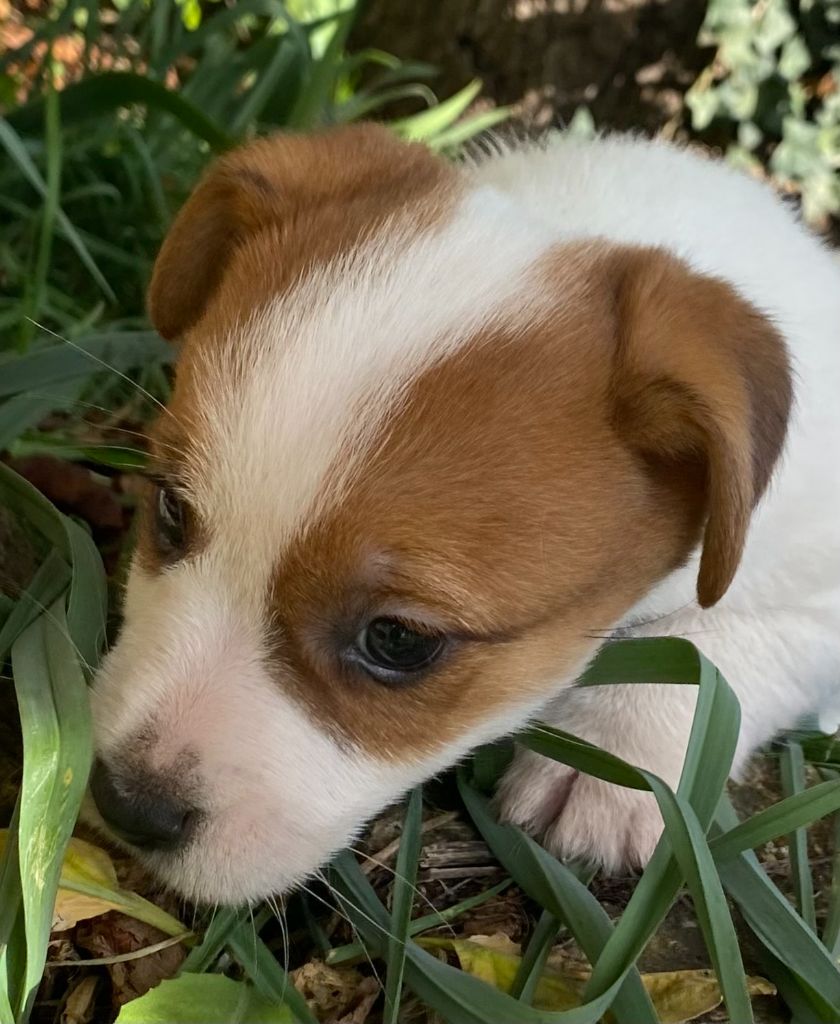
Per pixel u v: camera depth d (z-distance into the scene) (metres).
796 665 0.20
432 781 0.19
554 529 0.15
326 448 0.14
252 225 0.17
